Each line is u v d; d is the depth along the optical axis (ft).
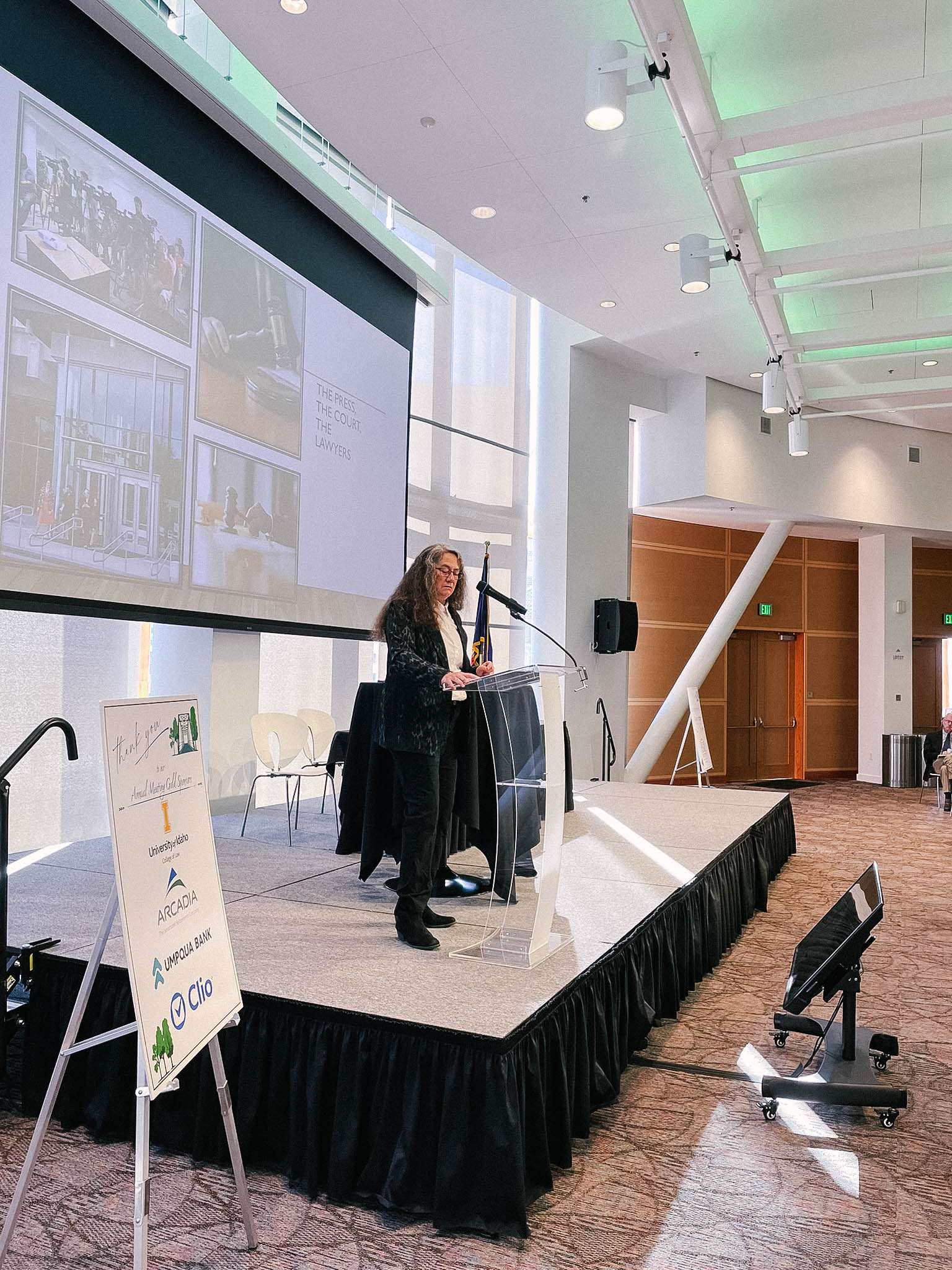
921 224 21.81
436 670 9.73
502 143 17.54
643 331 28.07
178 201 15.97
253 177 18.10
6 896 8.40
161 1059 5.65
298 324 19.36
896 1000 12.75
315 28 14.25
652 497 35.32
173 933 6.13
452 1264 6.60
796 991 9.99
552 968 9.00
